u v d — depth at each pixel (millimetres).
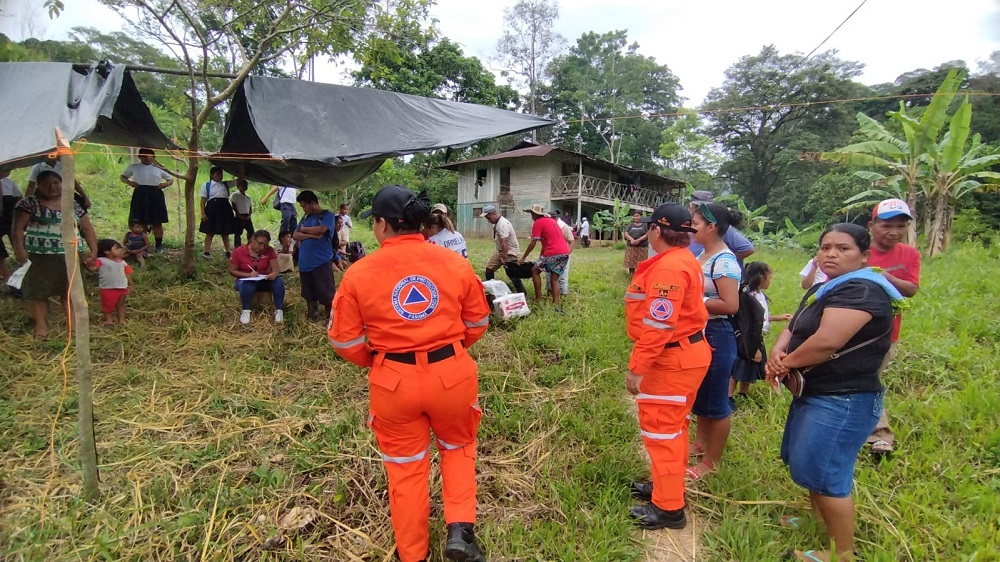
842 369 1973
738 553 2254
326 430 3201
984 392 3551
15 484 2592
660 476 2400
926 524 2367
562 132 41062
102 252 4637
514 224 25188
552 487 2689
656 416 2373
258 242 5141
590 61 41781
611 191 25641
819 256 2178
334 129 4961
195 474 2746
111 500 2494
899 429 3256
